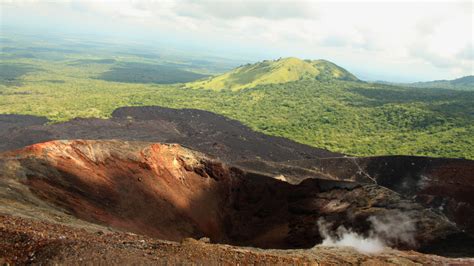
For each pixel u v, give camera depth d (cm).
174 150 4956
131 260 1664
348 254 2547
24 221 1962
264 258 2030
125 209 3559
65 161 3566
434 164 6512
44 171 3250
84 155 3812
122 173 4006
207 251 1962
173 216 4091
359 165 7344
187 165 4984
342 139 15512
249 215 5184
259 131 16250
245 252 2078
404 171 6756
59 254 1588
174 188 4562
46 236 1770
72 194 3173
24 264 1514
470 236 4262
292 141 14825
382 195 5184
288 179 6506
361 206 5056
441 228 4431
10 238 1667
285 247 4612
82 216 2922
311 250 2611
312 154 12912
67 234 1916
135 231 3200
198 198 4800
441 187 5972
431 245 4172
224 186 5247
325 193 5409
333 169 7350
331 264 2203
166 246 1961
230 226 4931
